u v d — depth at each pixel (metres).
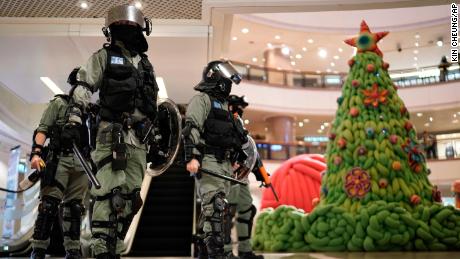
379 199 6.66
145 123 2.60
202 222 4.45
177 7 5.55
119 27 2.70
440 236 6.39
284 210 7.18
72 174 3.88
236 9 5.70
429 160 16.56
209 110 3.46
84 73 2.54
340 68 20.86
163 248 6.72
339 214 6.55
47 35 5.71
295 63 20.41
